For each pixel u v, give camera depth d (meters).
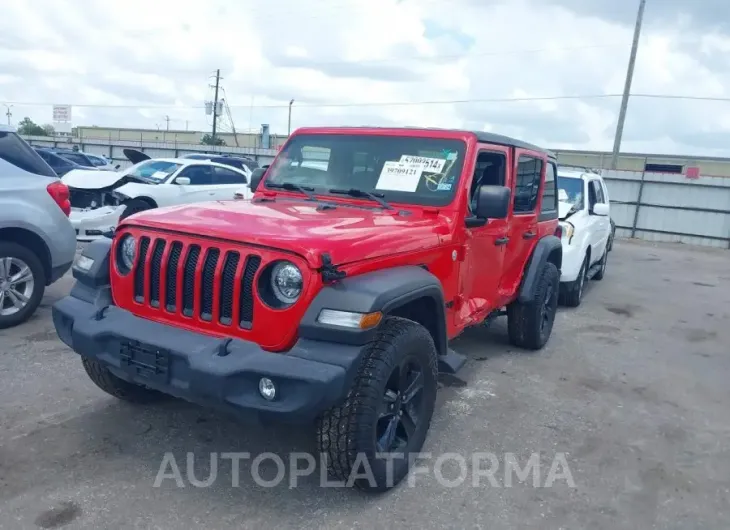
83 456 3.82
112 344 3.49
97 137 70.19
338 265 3.24
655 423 4.92
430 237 4.02
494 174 5.03
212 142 57.19
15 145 6.21
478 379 5.63
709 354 7.04
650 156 47.19
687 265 15.06
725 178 20.31
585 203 9.65
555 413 4.98
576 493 3.78
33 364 5.20
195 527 3.21
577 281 8.97
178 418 4.40
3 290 6.02
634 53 28.36
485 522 3.42
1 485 3.45
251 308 3.27
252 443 4.12
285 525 3.28
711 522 3.57
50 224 6.24
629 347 7.10
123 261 3.74
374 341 3.40
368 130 4.81
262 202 4.53
